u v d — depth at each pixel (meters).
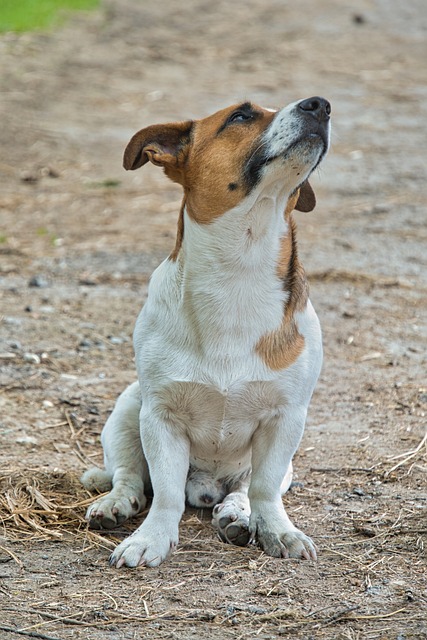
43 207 16.72
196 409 7.11
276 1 34.19
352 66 26.20
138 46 27.47
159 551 6.72
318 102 6.82
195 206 7.08
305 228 15.70
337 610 6.01
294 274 7.19
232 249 6.94
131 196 17.42
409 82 24.78
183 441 7.22
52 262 14.11
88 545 7.00
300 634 5.73
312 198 7.92
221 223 6.95
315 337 7.24
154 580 6.43
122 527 7.35
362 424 9.38
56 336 11.39
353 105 22.70
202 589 6.29
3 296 12.66
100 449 8.88
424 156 19.41
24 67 24.52
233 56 26.95
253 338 6.99
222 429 7.19
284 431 7.09
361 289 13.17
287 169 6.81
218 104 22.33
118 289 13.06
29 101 22.14
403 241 15.09
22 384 10.10
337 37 29.30
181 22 30.77
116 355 11.01
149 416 7.11
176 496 6.99
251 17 31.67
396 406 9.78
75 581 6.41
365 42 28.83
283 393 7.02
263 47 27.88
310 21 31.22
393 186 17.69
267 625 5.83
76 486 7.96
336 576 6.50
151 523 6.89
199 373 6.97
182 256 7.19
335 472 8.35
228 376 6.97
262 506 7.05
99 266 13.96
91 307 12.38
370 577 6.48
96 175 18.38
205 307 6.99
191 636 5.70
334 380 10.42
